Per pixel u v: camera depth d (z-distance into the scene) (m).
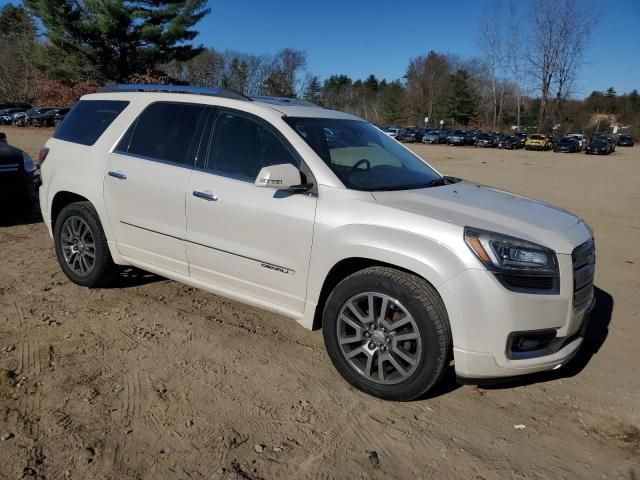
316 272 3.41
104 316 4.28
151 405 3.12
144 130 4.32
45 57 39.00
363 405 3.23
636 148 60.12
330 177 3.44
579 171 23.64
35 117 39.06
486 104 93.31
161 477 2.56
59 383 3.29
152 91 4.46
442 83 96.75
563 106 77.44
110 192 4.37
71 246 4.82
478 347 2.96
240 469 2.63
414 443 2.90
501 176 20.08
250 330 4.16
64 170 4.70
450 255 2.96
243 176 3.73
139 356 3.68
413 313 3.04
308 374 3.55
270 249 3.57
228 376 3.48
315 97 85.06
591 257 3.42
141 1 37.81
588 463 2.80
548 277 3.03
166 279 5.18
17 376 3.35
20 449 2.69
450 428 3.04
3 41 61.72
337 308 3.34
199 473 2.60
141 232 4.24
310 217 3.39
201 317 4.35
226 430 2.93
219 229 3.78
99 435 2.83
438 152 38.84
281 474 2.62
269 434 2.91
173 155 4.09
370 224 3.21
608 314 4.83
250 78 70.94
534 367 3.05
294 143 3.59
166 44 38.53
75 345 3.79
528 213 3.43
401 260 3.06
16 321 4.13
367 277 3.19
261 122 3.77
